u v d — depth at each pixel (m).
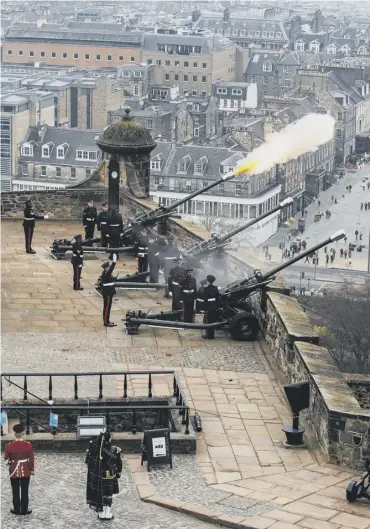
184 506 32.19
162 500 32.66
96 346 44.53
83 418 36.00
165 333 46.31
